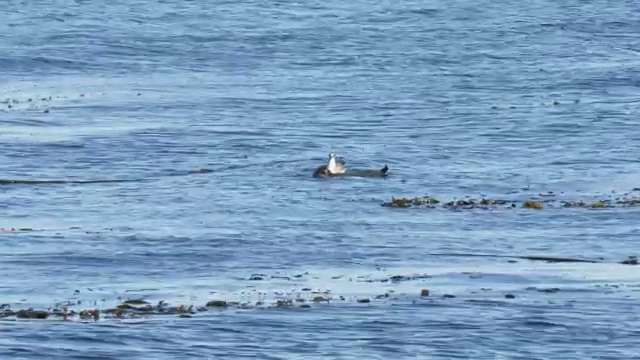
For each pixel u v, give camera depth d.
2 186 175.62
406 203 162.38
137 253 133.50
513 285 121.00
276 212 157.75
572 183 177.75
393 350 100.06
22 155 198.00
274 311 109.94
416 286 120.12
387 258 132.88
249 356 98.06
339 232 146.12
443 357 98.62
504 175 183.12
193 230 146.38
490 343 102.12
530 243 141.12
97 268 126.94
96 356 97.12
